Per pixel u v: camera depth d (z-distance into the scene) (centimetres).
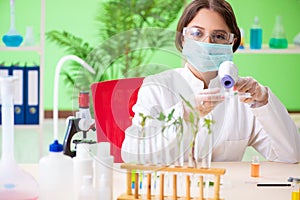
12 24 448
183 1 538
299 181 223
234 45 255
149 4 542
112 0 569
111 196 181
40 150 445
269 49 466
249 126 276
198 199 183
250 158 536
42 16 443
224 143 273
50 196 192
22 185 183
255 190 212
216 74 181
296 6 639
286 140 261
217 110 187
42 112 443
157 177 208
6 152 185
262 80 653
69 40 596
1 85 183
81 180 196
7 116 184
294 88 653
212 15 242
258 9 637
